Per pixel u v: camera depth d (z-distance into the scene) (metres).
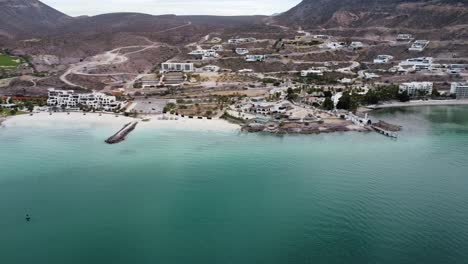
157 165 155.12
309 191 130.50
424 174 143.88
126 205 123.81
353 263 94.75
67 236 108.00
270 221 113.25
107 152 169.75
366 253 98.25
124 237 107.38
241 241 104.50
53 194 131.12
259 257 97.75
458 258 95.88
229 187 134.88
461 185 134.00
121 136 188.00
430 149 173.50
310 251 99.69
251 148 174.25
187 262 96.69
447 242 101.94
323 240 104.06
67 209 121.62
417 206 119.56
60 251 101.44
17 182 140.00
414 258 95.94
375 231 107.38
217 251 100.56
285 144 180.12
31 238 107.00
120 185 137.62
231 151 170.38
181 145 178.75
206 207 121.88
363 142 184.38
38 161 159.62
